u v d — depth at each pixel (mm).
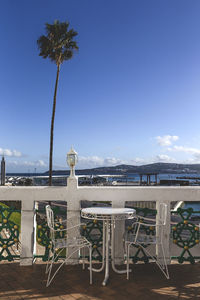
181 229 3795
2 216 3732
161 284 3064
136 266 3711
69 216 3742
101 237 3793
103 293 2816
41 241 3725
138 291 2869
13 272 3422
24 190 3723
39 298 2693
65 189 3748
